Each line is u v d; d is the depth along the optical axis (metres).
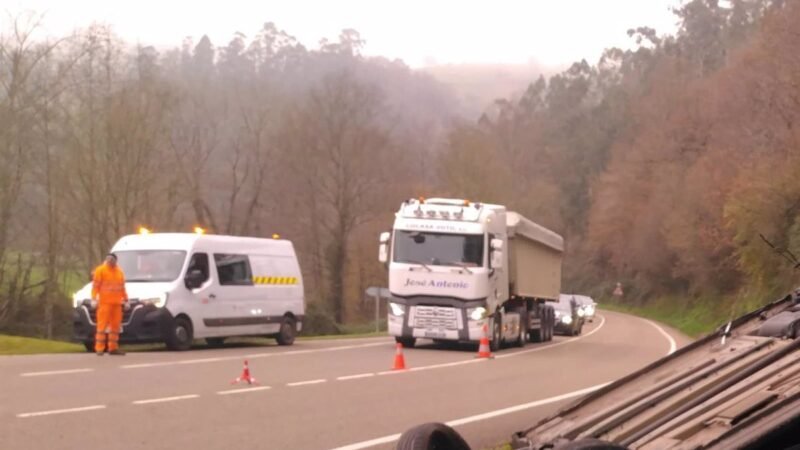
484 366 20.81
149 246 23.19
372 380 17.09
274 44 95.56
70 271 43.62
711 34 99.38
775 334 6.44
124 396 13.54
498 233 26.73
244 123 63.09
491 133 108.38
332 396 14.59
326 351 23.95
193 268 22.97
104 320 20.38
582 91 118.50
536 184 98.56
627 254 76.88
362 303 64.81
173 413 12.23
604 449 4.59
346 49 114.56
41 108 41.34
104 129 43.84
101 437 10.41
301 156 63.50
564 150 108.50
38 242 42.91
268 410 12.84
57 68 42.28
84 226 43.69
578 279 98.62
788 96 40.38
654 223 65.88
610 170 85.12
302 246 64.38
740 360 6.11
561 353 26.34
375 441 10.72
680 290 66.75
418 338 26.70
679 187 59.91
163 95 47.38
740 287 47.41
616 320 61.22
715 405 5.29
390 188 65.25
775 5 51.78
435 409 13.55
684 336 41.84
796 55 40.34
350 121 63.84
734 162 45.12
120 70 45.41
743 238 35.59
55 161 42.56
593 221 85.56
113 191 43.97
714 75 66.31
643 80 105.94
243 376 15.73
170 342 22.03
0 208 40.81
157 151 47.47
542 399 14.93
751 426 4.67
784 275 34.00
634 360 23.55
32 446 9.77
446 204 26.33
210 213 58.88
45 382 14.80
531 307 32.34
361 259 64.19
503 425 12.28
